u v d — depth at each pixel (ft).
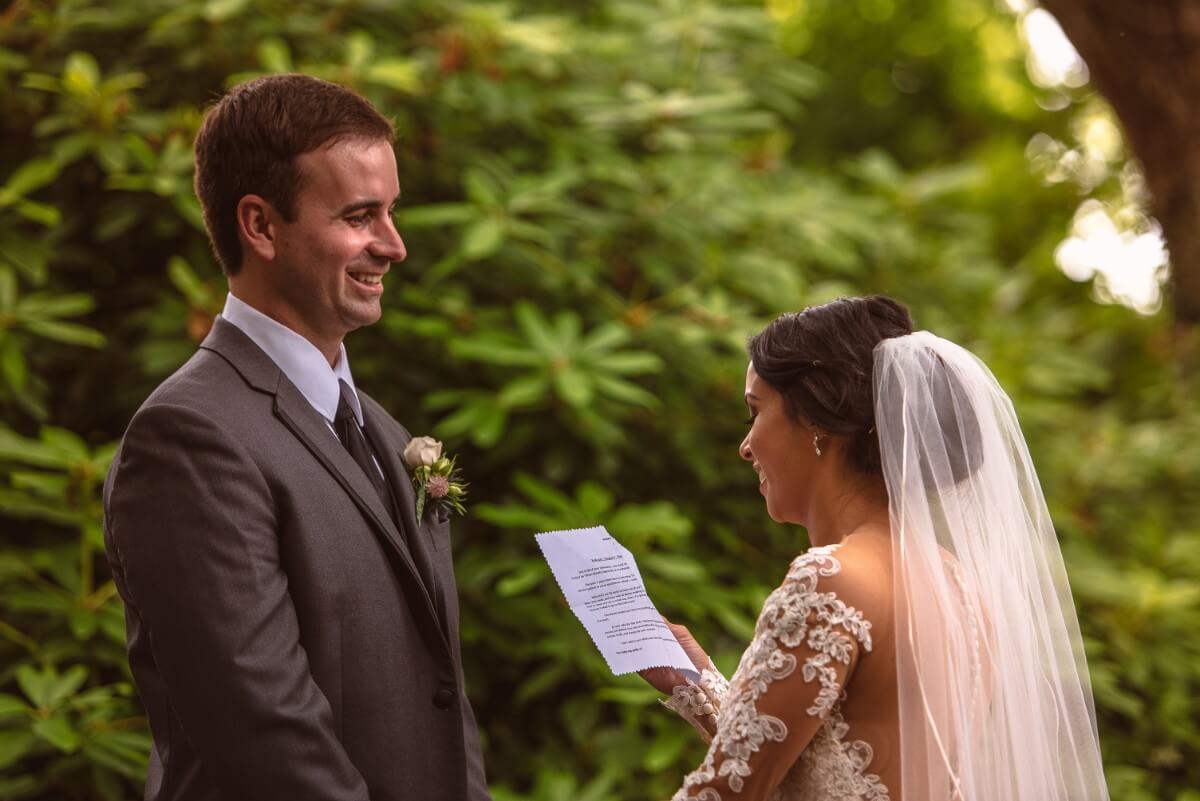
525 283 25.05
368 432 12.60
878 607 10.49
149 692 11.09
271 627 10.18
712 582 24.41
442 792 11.41
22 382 21.07
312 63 25.41
